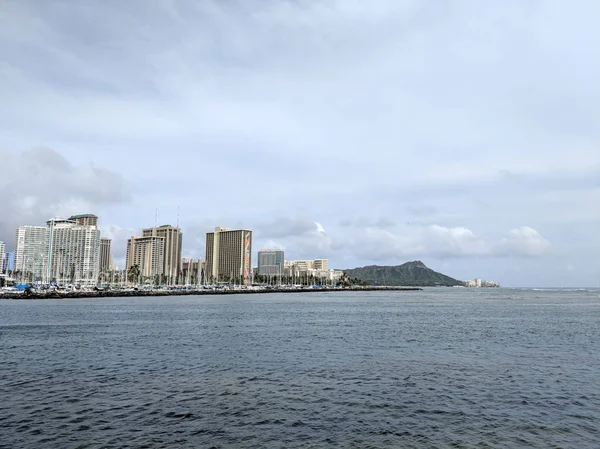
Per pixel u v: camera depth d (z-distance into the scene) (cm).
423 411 3142
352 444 2559
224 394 3547
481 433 2731
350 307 15512
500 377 4150
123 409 3152
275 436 2677
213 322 9412
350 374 4266
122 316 10744
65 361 4850
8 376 4125
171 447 2505
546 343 6394
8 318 9919
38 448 2464
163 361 4878
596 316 11738
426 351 5628
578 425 2867
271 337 6919
